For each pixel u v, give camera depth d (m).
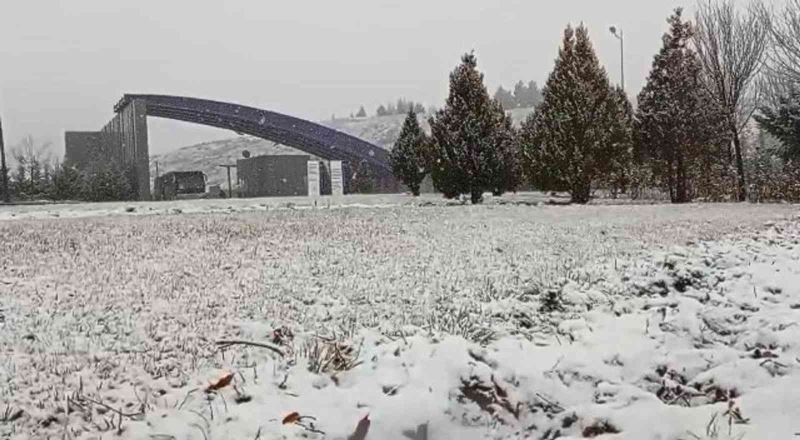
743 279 9.04
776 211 19.89
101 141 51.91
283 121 48.91
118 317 7.39
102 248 12.22
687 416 4.79
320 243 13.23
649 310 7.91
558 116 27.03
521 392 5.28
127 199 39.94
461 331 6.87
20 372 5.52
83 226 15.42
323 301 8.28
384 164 50.69
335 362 5.72
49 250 11.89
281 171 49.75
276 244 13.05
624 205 24.39
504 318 7.52
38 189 41.12
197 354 6.08
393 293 8.73
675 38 29.19
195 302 8.16
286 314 7.61
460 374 5.29
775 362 5.73
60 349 6.18
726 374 5.57
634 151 29.83
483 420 4.96
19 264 10.58
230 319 7.36
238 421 4.68
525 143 28.61
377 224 16.44
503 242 13.18
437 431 4.78
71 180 41.06
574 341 6.73
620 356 6.10
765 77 32.09
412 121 36.72
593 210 20.94
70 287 8.96
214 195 49.03
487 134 27.64
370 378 5.41
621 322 7.33
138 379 5.41
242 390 5.19
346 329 6.96
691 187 30.92
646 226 15.52
